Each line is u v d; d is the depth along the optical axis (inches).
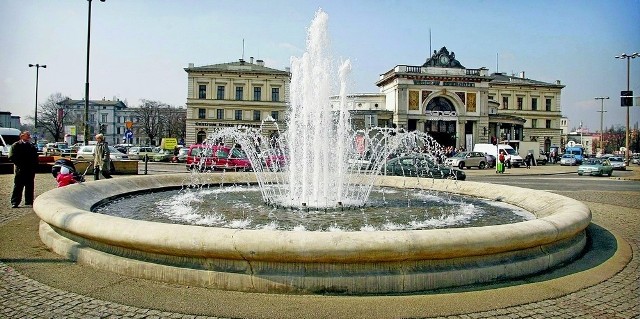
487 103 2519.7
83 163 857.5
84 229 217.8
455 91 2474.2
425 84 2447.1
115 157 1358.3
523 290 196.4
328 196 451.2
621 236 321.7
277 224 300.2
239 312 169.8
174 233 193.8
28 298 182.9
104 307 174.1
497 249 202.2
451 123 2513.5
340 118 505.4
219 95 2792.8
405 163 848.9
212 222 304.5
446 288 194.7
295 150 477.7
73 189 340.5
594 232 324.8
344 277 186.2
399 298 183.9
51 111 3595.0
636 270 230.2
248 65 2864.2
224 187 541.3
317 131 472.4
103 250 220.7
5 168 850.8
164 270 198.4
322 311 170.9
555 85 3225.9
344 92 507.2
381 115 2450.8
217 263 193.0
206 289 191.5
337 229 285.4
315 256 183.3
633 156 2452.0
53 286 195.2
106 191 398.3
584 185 852.6
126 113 4940.9
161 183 496.1
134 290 190.2
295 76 487.8
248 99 2797.7
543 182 935.0
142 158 1686.8
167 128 3796.8
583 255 257.8
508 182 927.0
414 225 305.0
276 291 187.0
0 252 246.8
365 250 183.5
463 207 396.8
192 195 456.1
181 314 168.1
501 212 369.4
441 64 2482.8
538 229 216.1
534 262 216.4
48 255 241.0
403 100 2425.0
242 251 185.0
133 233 200.8
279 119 2812.5
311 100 478.9
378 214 348.8
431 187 533.0
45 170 892.0
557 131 3262.8
